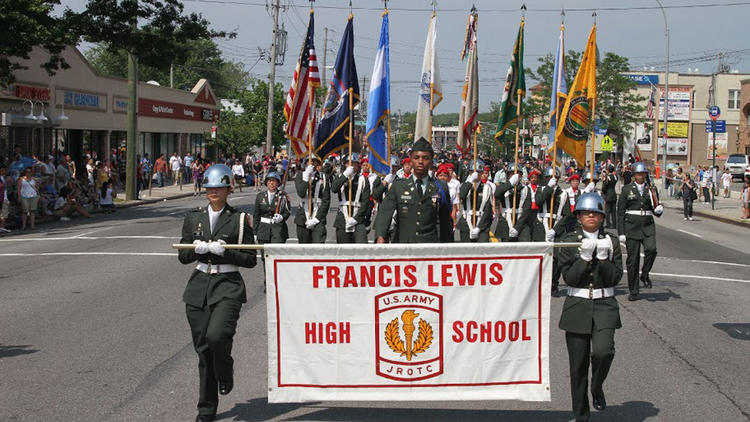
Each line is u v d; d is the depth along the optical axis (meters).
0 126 29.72
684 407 6.62
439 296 6.06
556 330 9.55
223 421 6.13
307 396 6.08
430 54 12.57
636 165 12.04
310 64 13.77
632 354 8.45
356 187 13.16
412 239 7.87
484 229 13.59
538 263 6.07
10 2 22.70
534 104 50.22
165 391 6.89
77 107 36.72
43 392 6.84
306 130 13.73
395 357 6.07
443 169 13.36
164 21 27.72
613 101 52.56
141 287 12.16
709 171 39.00
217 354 5.95
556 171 13.17
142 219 25.70
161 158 44.84
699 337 9.30
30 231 21.48
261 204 12.30
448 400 6.09
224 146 58.50
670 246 20.28
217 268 6.15
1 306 10.66
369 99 12.29
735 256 18.52
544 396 6.11
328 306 6.07
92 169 29.53
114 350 8.30
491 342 6.09
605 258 5.88
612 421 6.25
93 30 26.83
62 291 11.82
